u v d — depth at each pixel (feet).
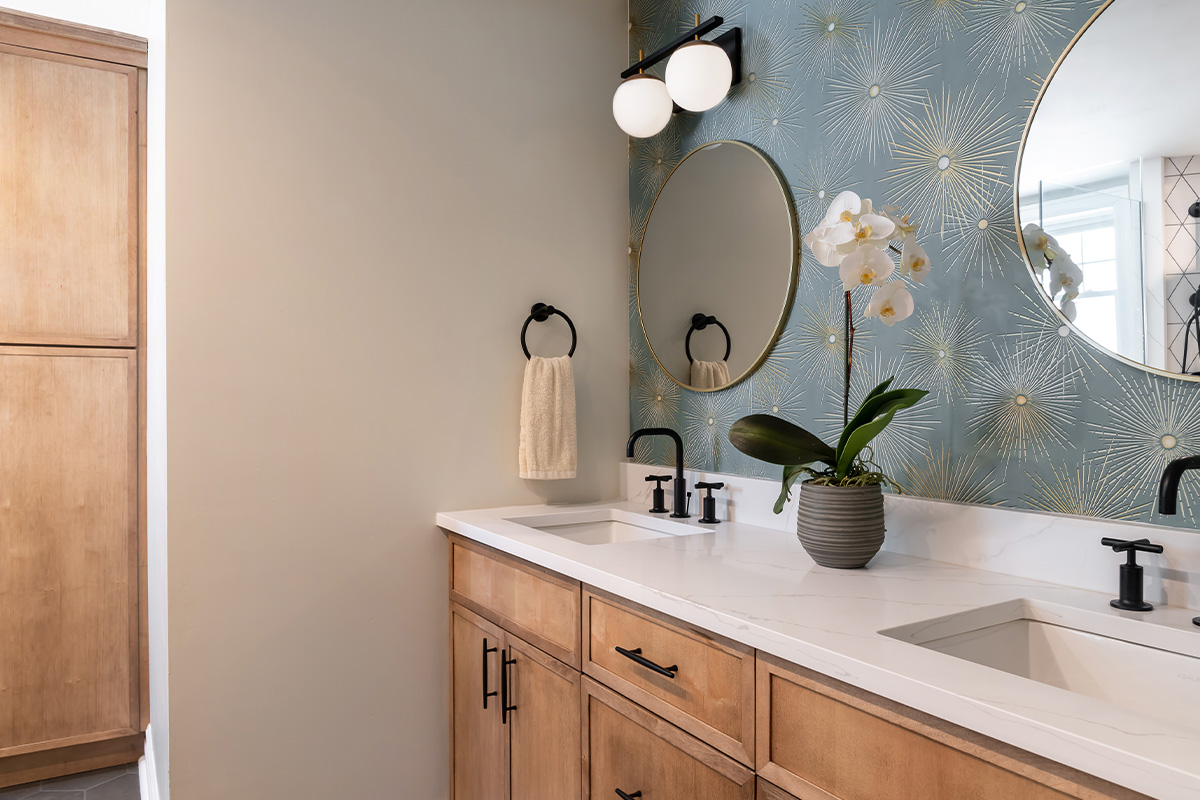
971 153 4.31
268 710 5.45
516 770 5.22
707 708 3.47
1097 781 2.04
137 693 7.44
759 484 5.63
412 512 6.09
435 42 6.25
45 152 7.06
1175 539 3.38
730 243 6.04
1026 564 3.94
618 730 4.14
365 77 5.93
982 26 4.27
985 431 4.25
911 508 4.51
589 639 4.40
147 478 7.20
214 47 5.32
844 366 5.11
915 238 4.42
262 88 5.50
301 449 5.61
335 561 5.74
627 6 7.38
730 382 5.99
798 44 5.50
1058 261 3.88
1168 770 1.85
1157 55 3.49
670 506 6.53
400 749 6.02
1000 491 4.17
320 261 5.70
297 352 5.60
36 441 7.02
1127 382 3.62
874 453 4.93
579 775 4.50
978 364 4.28
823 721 2.88
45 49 7.06
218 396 5.30
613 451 7.16
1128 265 3.58
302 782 5.58
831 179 5.22
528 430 6.38
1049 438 3.95
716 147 6.23
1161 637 3.06
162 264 5.24
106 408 7.30
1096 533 3.65
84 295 7.22
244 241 5.41
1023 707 2.24
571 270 6.94
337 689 5.74
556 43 6.91
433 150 6.22
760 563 4.30
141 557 7.47
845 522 4.08
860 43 5.02
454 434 6.29
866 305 4.95
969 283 4.33
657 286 6.88
